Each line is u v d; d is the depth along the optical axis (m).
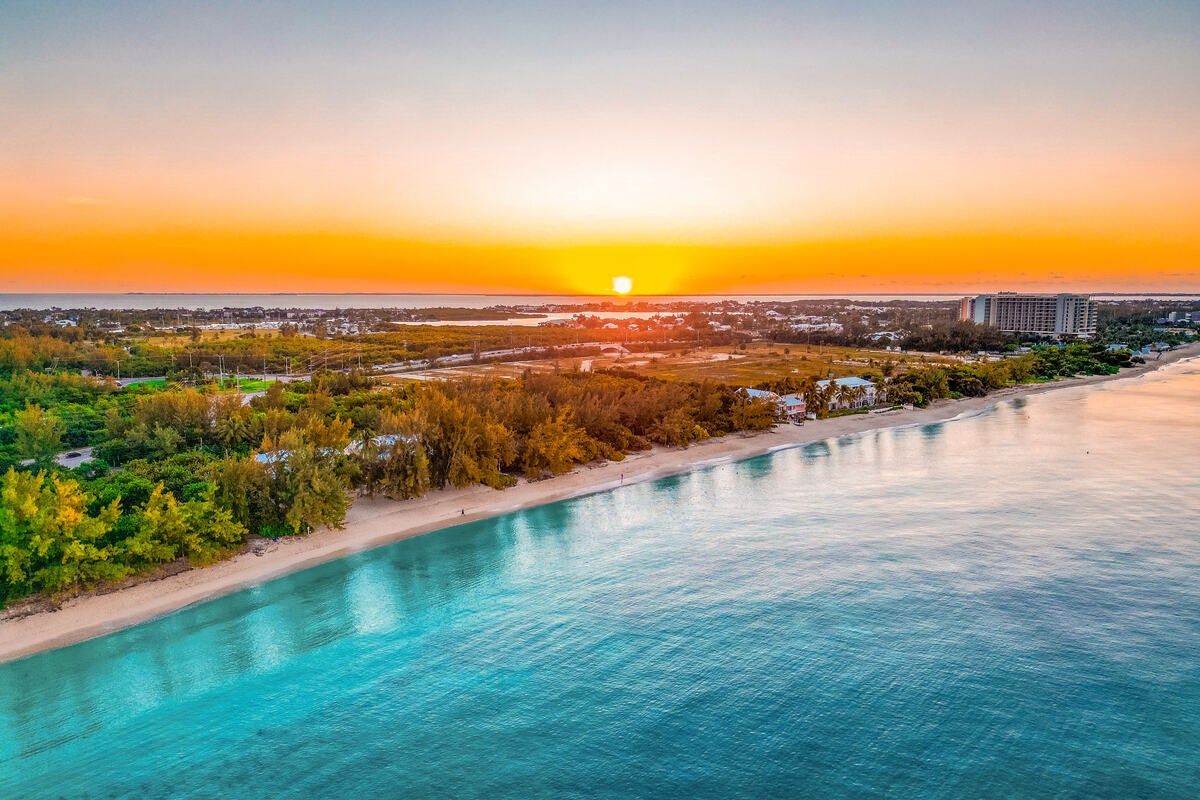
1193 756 52.75
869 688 61.84
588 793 50.38
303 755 54.28
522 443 127.94
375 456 109.50
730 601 78.25
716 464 140.00
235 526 86.06
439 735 56.56
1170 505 107.38
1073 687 61.28
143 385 192.38
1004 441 157.12
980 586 80.50
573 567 87.94
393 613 75.75
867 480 126.50
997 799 49.03
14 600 74.19
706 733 56.50
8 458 108.31
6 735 56.22
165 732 56.81
